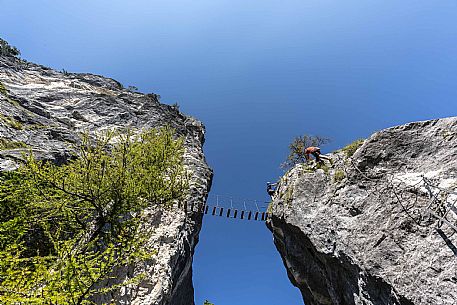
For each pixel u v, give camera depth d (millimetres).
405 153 14398
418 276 10391
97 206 11781
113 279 13797
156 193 13234
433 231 10891
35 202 10961
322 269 16953
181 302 23344
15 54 41312
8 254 7238
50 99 29906
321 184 17844
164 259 16875
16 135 17359
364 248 12875
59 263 7438
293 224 17781
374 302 12016
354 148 17250
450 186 11195
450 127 13656
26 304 6078
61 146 18875
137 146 13805
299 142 25531
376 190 14195
